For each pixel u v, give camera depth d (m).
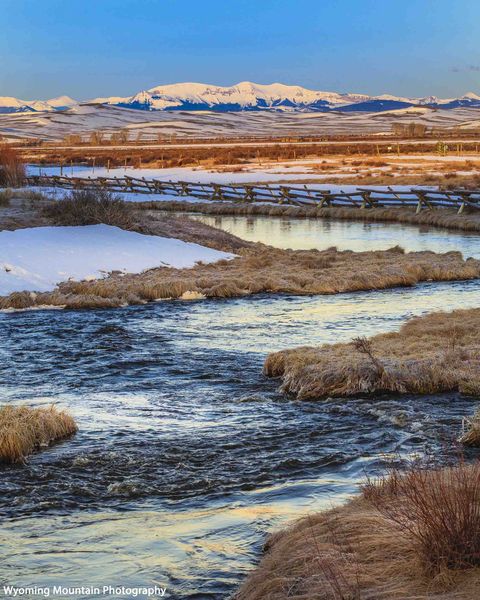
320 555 5.99
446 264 26.48
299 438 10.44
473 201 42.09
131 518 7.91
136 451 10.06
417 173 65.81
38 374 14.40
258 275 24.92
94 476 9.20
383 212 44.22
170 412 11.88
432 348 14.52
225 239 32.31
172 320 19.50
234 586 6.33
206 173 74.75
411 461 9.27
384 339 15.84
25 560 6.95
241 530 7.48
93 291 22.45
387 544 5.95
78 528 7.68
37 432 10.38
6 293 22.20
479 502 6.02
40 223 30.23
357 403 11.98
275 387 13.20
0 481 9.07
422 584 5.37
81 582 6.49
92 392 13.16
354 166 76.81
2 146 58.72
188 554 6.98
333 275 24.84
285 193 51.16
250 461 9.59
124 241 29.02
